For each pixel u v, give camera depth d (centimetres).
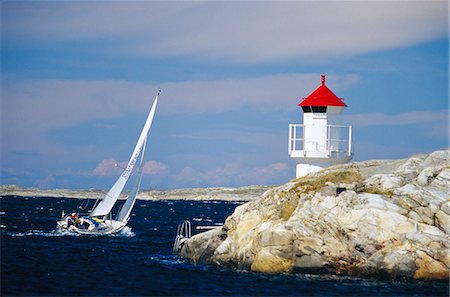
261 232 10144
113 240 16488
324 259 9756
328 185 10662
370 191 10406
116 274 10512
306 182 10881
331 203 10100
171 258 12494
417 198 9975
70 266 11362
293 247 9894
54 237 16675
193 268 10981
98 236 17388
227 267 10869
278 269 9938
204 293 9006
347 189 10438
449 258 9288
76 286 9538
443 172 10538
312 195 10494
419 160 11256
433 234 9481
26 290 9212
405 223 9600
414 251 9394
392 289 9050
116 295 8944
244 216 11150
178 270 10812
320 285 9288
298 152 11906
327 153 11769
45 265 11419
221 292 9044
